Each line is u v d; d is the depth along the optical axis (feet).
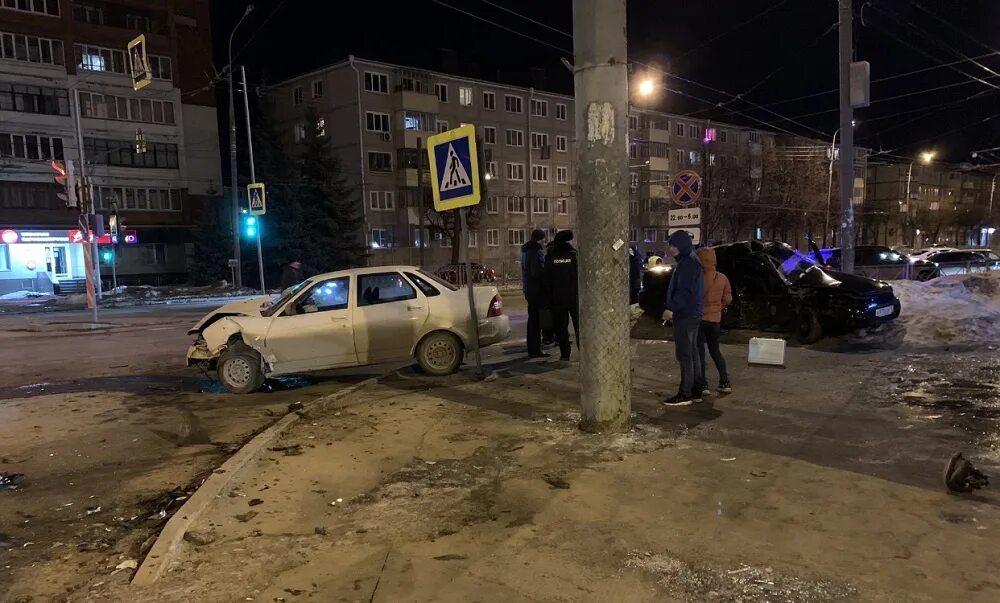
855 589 10.27
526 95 177.78
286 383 30.40
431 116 160.66
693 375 21.98
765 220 187.62
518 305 73.00
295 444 18.99
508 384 26.21
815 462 16.11
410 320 29.01
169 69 150.82
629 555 11.61
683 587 10.50
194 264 132.26
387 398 24.70
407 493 14.93
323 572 11.36
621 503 13.88
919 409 20.71
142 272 149.38
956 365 27.02
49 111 135.85
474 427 20.06
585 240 18.31
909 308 36.99
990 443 17.26
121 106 144.77
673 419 20.17
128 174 145.79
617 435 18.45
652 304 41.27
